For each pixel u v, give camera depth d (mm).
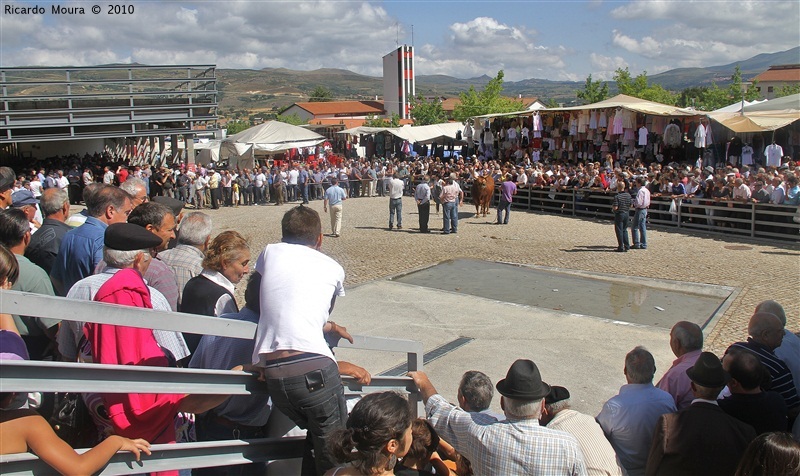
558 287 11680
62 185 24328
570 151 26000
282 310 2658
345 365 3383
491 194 21328
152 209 4086
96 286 2842
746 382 3787
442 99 120250
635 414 3945
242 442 2814
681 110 22672
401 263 13930
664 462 3441
